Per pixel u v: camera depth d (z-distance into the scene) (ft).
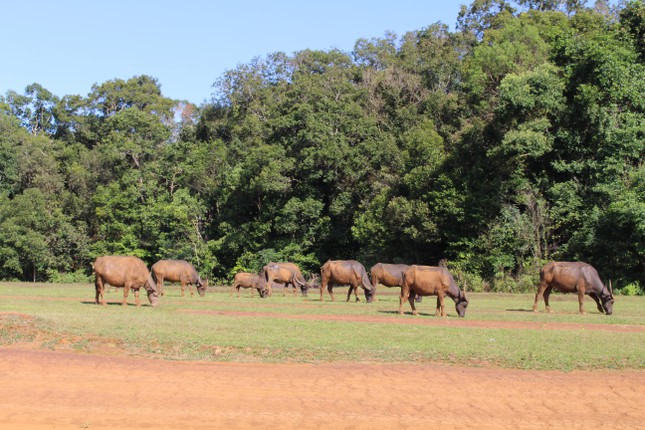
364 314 80.28
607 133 140.67
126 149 207.72
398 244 166.20
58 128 284.00
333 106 184.03
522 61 162.81
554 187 144.66
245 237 188.14
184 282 114.93
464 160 157.69
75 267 206.39
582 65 145.28
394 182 167.73
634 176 136.98
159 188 203.82
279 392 42.50
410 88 203.21
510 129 148.66
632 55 148.77
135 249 195.21
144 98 270.87
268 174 176.76
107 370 47.26
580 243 136.56
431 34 225.76
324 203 190.70
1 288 139.64
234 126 223.71
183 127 250.16
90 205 216.95
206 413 39.40
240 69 240.32
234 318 72.69
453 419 38.40
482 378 44.93
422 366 48.29
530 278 134.72
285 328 63.67
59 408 40.52
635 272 137.69
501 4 231.71
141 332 58.85
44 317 64.85
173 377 45.55
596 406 40.37
